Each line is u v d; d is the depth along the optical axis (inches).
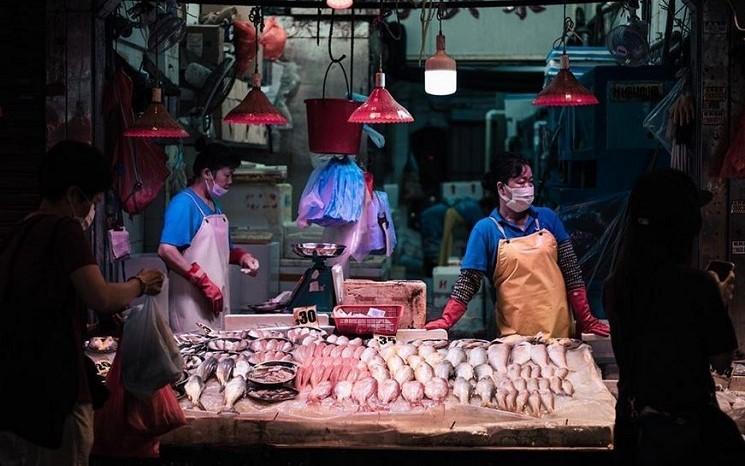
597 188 247.4
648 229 128.7
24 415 131.6
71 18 204.8
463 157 700.0
